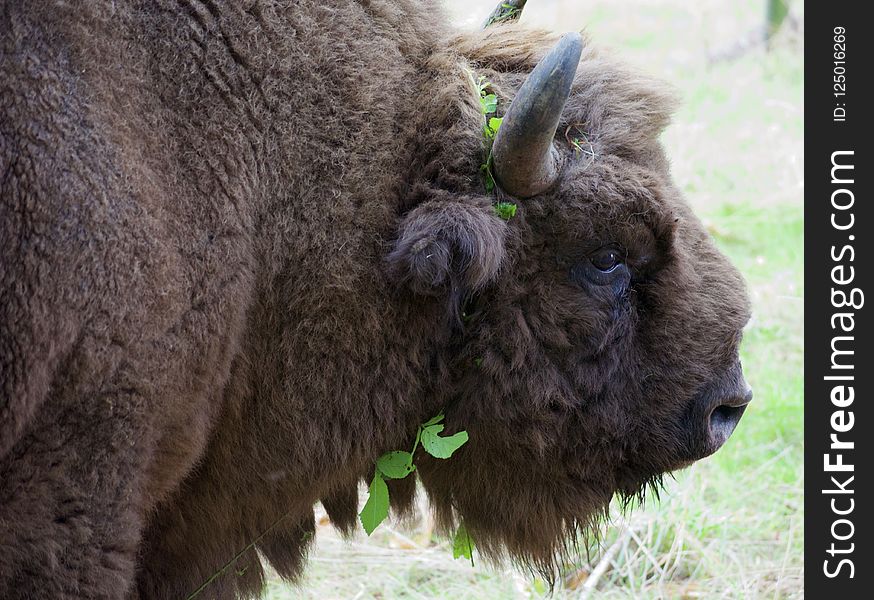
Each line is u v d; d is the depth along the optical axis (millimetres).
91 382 8508
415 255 9477
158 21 9141
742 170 29094
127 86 8852
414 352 10266
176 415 9148
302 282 9781
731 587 14273
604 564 14547
